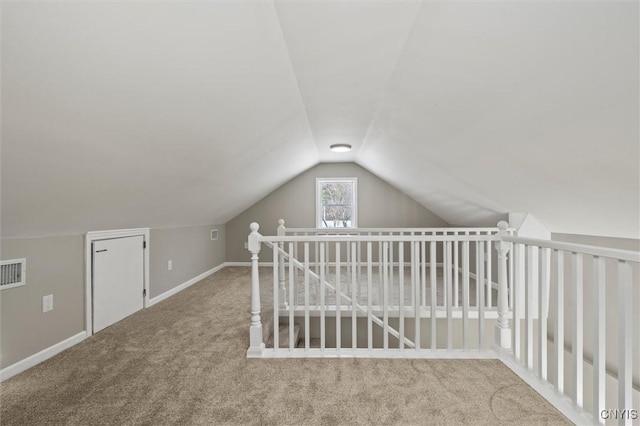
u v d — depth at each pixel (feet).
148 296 10.84
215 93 5.62
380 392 5.51
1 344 6.02
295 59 5.90
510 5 3.64
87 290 8.07
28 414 4.95
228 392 5.53
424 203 16.84
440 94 6.29
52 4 2.85
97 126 4.75
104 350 7.27
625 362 4.01
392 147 11.19
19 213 5.63
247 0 3.95
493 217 11.72
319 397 5.37
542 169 6.72
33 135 4.20
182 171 8.16
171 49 4.09
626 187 5.60
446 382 5.82
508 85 4.98
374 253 17.61
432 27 4.63
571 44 3.71
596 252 4.37
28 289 6.55
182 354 7.04
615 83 3.83
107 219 8.25
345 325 10.00
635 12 3.00
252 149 9.58
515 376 6.03
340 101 8.11
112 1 3.10
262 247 18.28
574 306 4.89
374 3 4.29
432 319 7.06
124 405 5.17
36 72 3.43
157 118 5.39
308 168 17.88
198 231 14.93
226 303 11.15
